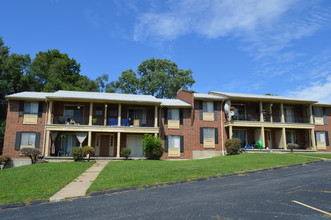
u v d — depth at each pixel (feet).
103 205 28.12
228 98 88.02
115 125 81.00
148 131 80.89
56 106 81.66
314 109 99.96
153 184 37.86
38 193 33.30
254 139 93.15
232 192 32.55
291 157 68.33
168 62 165.99
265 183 37.88
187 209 25.57
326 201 27.53
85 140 82.02
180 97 98.63
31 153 69.31
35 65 138.62
